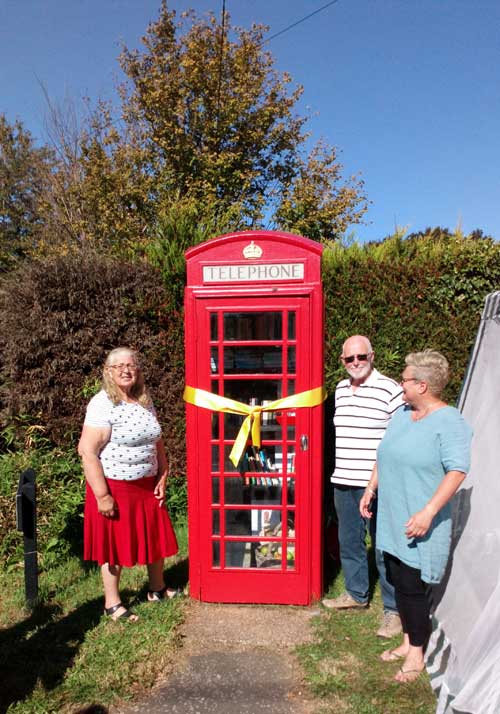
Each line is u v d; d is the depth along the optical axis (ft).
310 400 11.55
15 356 15.44
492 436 10.16
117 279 16.16
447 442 8.59
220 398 11.72
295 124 45.34
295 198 42.45
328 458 14.66
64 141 42.11
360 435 11.05
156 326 16.55
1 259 57.72
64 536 14.26
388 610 10.86
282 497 11.99
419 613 9.21
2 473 14.40
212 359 11.80
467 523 10.23
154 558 11.33
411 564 8.93
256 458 12.16
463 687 8.14
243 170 43.75
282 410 11.73
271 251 11.34
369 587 12.91
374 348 16.57
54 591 12.62
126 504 10.83
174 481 16.87
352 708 8.69
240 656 10.24
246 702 8.94
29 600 11.82
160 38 44.01
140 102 42.91
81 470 15.08
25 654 10.24
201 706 8.86
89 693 9.14
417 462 8.80
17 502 11.71
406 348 16.66
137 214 38.58
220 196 41.88
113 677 9.46
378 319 16.58
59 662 9.96
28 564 11.79
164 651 10.25
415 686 9.11
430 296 16.62
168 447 16.74
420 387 8.98
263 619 11.57
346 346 10.99
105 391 10.71
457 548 10.38
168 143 42.09
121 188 38.65
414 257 17.38
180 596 12.35
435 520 8.85
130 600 12.16
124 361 10.62
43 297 15.60
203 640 10.77
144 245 19.31
